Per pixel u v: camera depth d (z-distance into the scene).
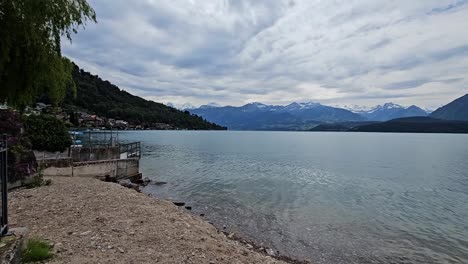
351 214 20.91
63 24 11.16
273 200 24.50
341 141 154.88
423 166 52.00
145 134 158.38
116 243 8.04
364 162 58.03
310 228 17.47
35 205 11.92
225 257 8.51
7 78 11.23
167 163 49.44
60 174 22.06
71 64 15.72
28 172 16.03
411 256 13.89
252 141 143.50
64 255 6.87
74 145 28.91
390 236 16.59
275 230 16.84
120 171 27.77
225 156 64.75
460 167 50.62
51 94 13.86
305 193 27.86
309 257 13.35
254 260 9.26
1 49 9.78
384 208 22.92
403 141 153.88
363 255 13.85
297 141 153.50
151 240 8.61
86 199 13.32
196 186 30.16
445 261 13.43
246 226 17.36
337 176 39.59
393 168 48.88
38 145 23.14
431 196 27.91
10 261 5.04
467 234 17.08
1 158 6.10
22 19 9.73
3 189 6.14
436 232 17.42
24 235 6.34
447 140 164.62
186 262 7.39
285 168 46.91
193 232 10.46
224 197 25.28
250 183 32.53
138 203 13.48
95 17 12.37
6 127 16.00
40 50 11.16
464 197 27.52
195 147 89.19
